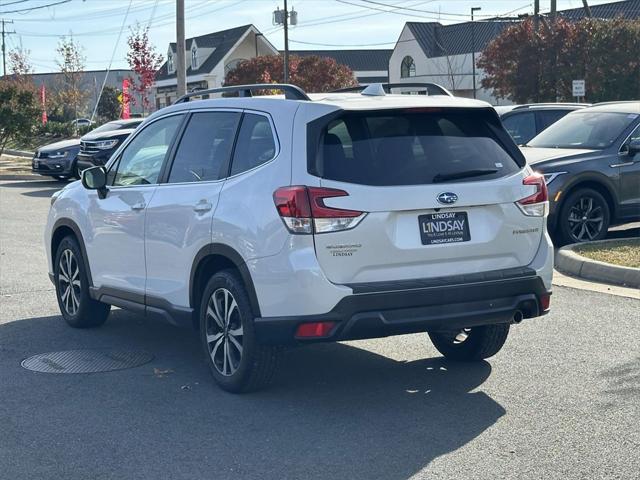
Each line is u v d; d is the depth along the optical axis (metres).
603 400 6.08
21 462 5.16
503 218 6.00
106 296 7.71
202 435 5.55
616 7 58.97
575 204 11.94
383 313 5.63
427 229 5.78
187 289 6.61
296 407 6.04
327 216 5.57
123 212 7.32
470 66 63.69
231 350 6.28
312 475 4.91
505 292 5.95
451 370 6.86
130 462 5.14
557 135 13.16
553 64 40.12
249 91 6.77
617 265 9.83
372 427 5.65
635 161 12.23
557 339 7.62
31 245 13.62
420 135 5.98
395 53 71.00
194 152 6.79
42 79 82.06
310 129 5.78
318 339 5.61
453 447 5.29
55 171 25.73
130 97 42.97
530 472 4.91
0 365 7.18
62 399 6.30
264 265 5.77
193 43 68.81
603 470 4.92
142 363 7.21
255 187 5.96
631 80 38.16
